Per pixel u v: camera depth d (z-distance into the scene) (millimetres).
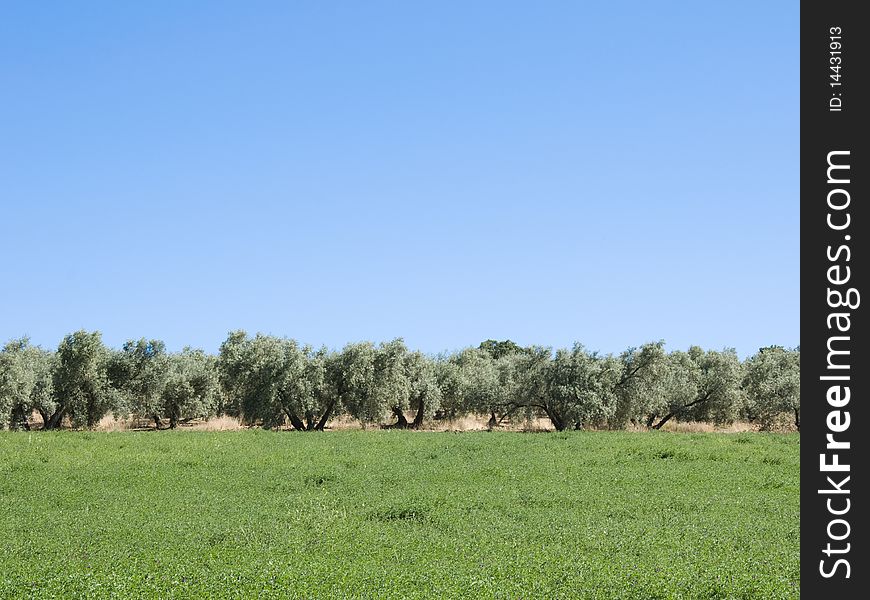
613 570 13180
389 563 13875
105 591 11703
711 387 65062
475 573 12977
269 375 61156
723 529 17016
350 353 63625
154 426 65375
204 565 13766
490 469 27062
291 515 18734
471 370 71750
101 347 57906
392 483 24312
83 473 26250
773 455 31531
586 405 59375
